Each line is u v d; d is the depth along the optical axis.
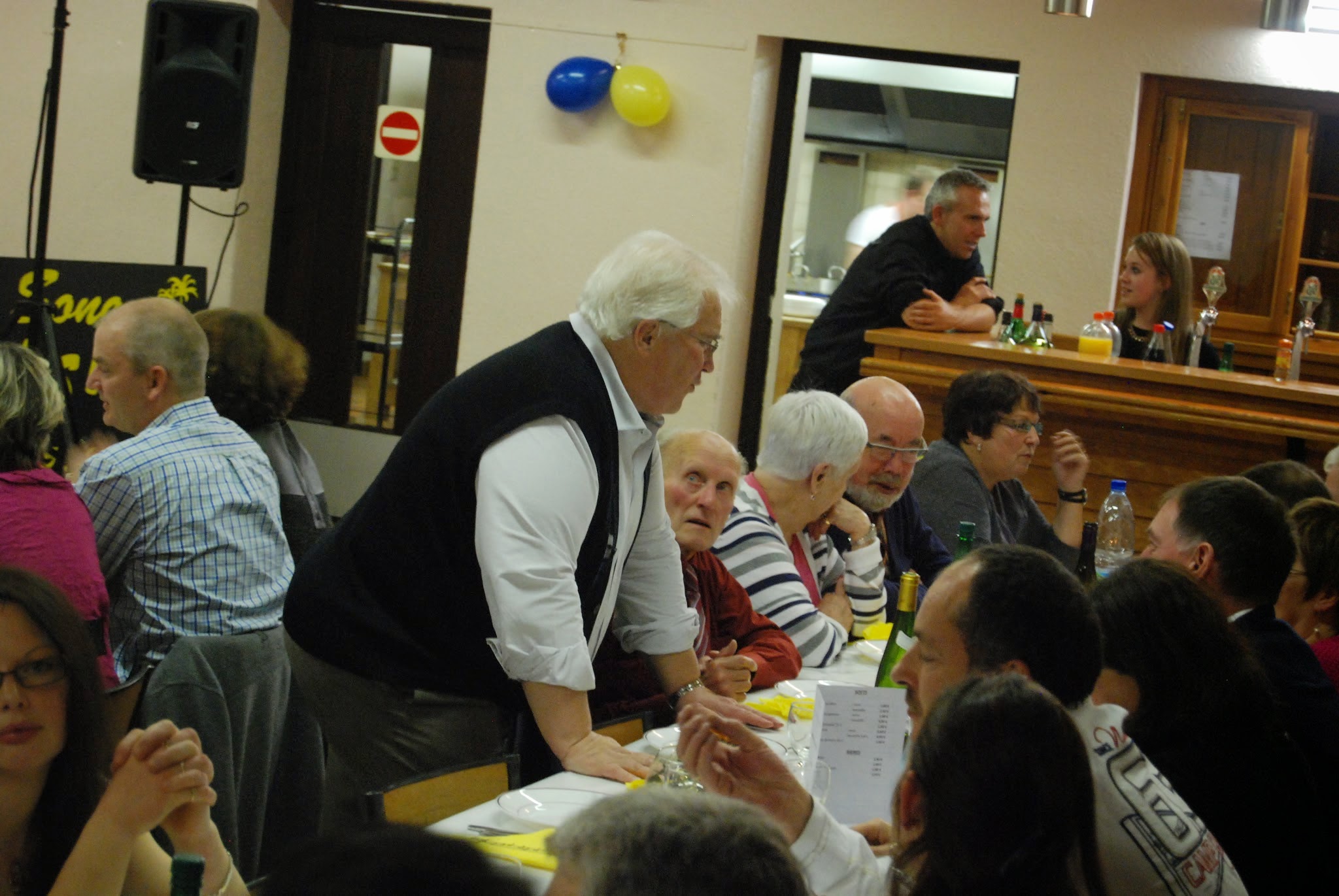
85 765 1.77
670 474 3.04
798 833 1.69
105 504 3.17
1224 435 4.87
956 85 7.91
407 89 7.28
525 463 2.40
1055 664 1.70
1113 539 4.49
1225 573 2.64
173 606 3.21
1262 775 2.12
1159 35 6.48
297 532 3.79
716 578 3.19
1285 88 6.51
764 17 6.77
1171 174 6.67
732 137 6.83
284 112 7.36
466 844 0.88
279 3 7.17
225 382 3.74
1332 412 4.78
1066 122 6.58
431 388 7.38
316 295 7.44
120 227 7.18
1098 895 1.28
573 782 2.28
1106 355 5.34
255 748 3.33
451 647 2.52
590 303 2.53
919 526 4.13
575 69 6.79
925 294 5.61
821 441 3.35
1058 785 1.26
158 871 1.79
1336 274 6.82
